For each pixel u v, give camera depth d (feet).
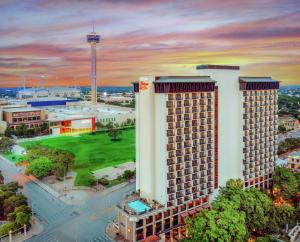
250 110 507.30
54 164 599.57
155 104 405.18
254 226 390.83
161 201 408.46
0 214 456.04
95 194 537.65
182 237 409.69
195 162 431.84
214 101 455.22
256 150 525.34
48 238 395.14
